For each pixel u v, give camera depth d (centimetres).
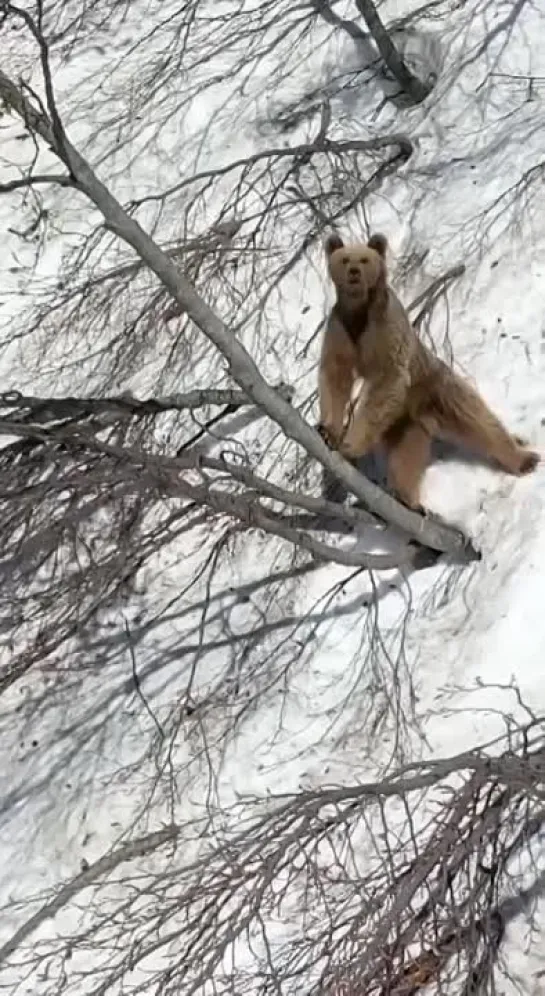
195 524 722
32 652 841
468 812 622
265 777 801
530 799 603
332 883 617
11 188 608
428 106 1087
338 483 889
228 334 668
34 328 1006
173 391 985
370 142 1052
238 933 580
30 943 784
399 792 604
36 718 888
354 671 823
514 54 1075
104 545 857
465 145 1037
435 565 839
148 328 944
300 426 712
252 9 1246
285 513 903
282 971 632
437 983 596
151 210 1128
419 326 934
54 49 1271
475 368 904
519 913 673
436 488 860
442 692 779
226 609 885
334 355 770
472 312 930
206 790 810
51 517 782
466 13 1130
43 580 834
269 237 1055
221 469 700
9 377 1050
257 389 689
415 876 582
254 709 831
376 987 585
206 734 831
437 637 809
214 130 1162
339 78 1165
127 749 852
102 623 911
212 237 997
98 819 827
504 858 621
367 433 768
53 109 577
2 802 862
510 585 798
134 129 1186
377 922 602
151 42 1253
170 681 870
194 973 700
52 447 741
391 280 980
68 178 608
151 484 664
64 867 816
